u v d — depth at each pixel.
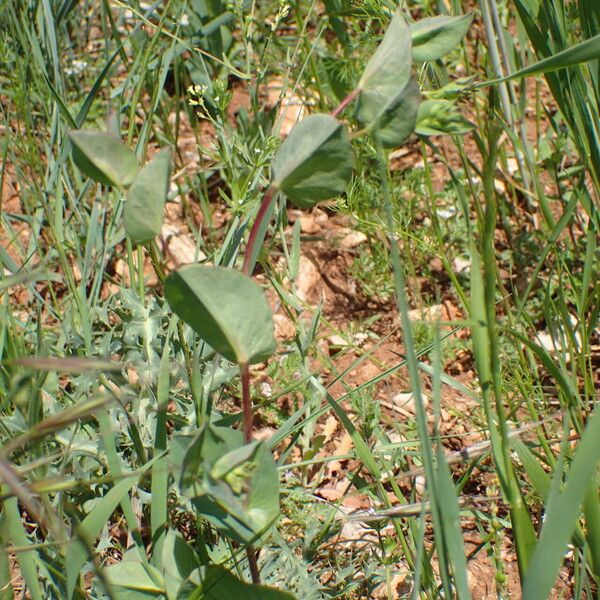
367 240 0.76
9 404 0.47
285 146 0.33
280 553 0.44
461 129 0.36
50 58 0.70
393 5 0.62
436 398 0.36
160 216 0.33
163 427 0.41
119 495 0.38
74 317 0.58
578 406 0.48
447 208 0.78
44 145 0.70
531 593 0.33
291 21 0.93
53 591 0.43
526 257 0.71
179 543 0.40
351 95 0.35
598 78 0.53
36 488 0.32
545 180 0.79
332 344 0.69
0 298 0.55
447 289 0.73
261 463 0.35
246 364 0.34
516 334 0.43
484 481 0.56
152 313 0.46
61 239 0.58
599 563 0.40
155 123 0.86
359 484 0.49
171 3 0.62
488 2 0.69
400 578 0.50
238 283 0.33
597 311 0.54
